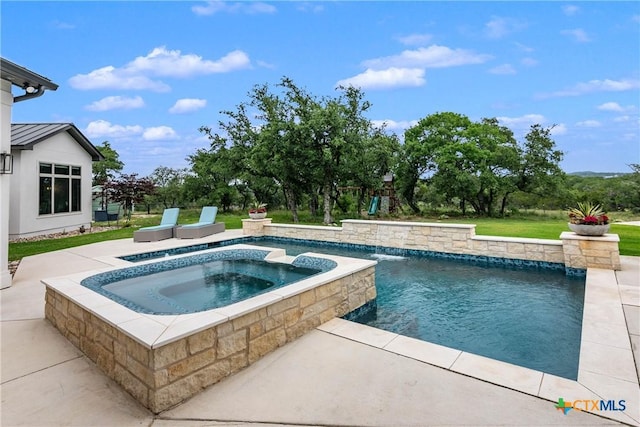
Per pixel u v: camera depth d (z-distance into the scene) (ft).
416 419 7.45
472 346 12.24
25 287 18.19
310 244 36.58
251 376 9.38
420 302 17.19
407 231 30.68
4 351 10.92
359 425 7.32
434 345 11.16
